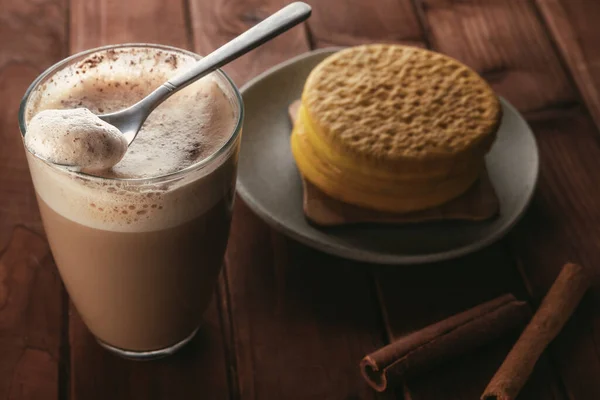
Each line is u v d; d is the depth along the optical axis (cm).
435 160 56
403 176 56
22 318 54
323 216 57
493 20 71
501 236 56
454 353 53
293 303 56
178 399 52
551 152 63
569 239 59
